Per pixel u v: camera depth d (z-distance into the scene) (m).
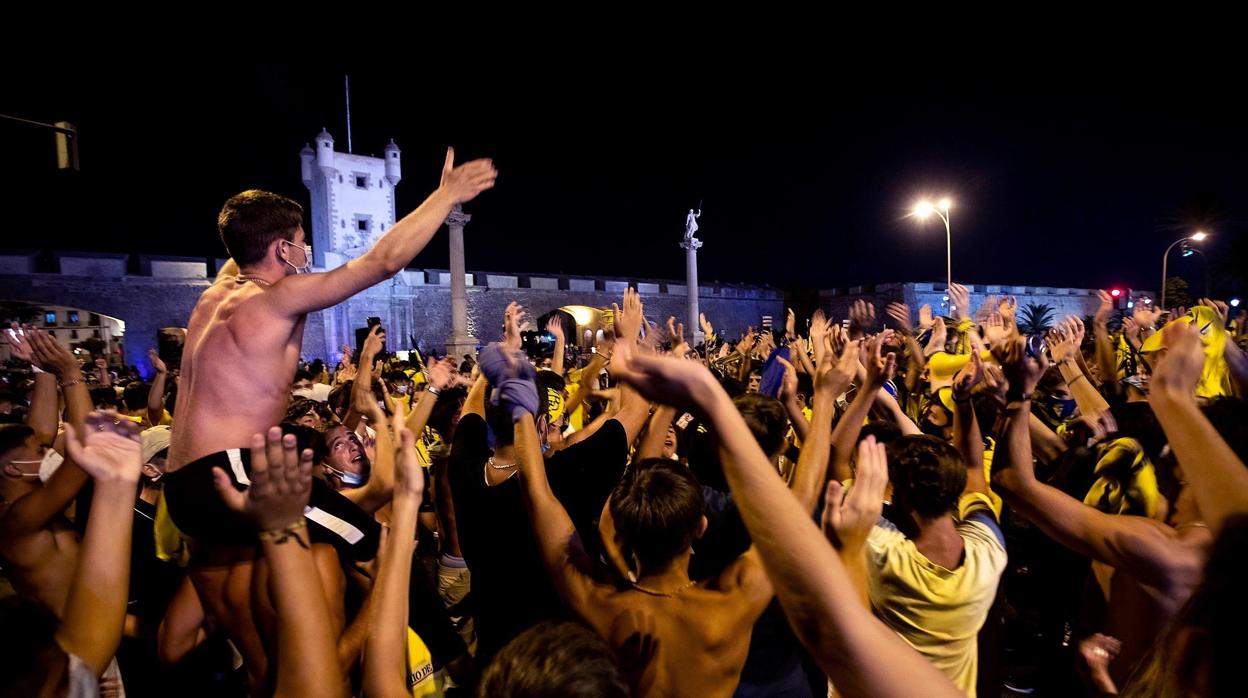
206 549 2.10
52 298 29.45
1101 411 3.36
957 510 2.54
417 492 1.80
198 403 2.03
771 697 2.36
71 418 3.27
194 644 2.73
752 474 0.98
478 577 2.51
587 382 4.72
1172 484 2.28
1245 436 1.79
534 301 44.84
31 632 1.36
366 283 2.04
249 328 2.02
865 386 2.78
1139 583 2.21
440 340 41.41
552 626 1.29
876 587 2.33
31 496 2.59
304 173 42.66
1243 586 0.91
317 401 6.14
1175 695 0.94
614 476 2.71
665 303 48.72
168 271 32.81
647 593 1.89
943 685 0.92
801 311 55.16
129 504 1.75
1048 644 4.43
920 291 46.66
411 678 2.29
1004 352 2.23
